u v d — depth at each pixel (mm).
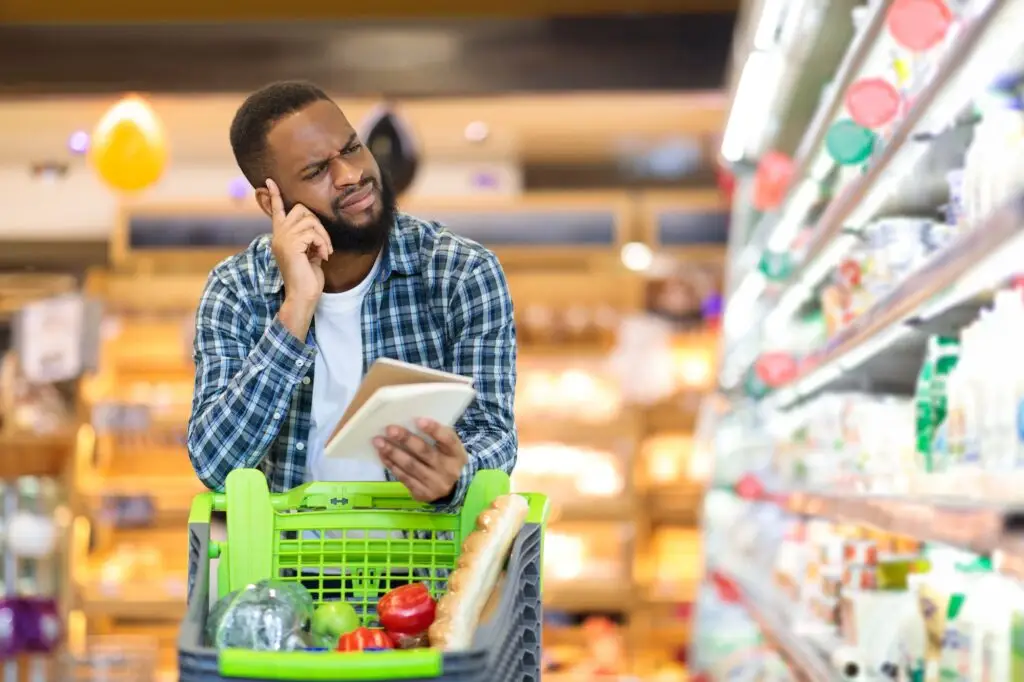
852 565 3266
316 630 1924
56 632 5840
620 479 7730
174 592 7379
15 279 8305
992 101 2490
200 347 2311
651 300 8352
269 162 2199
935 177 2990
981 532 1871
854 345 3131
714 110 7438
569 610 7852
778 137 4918
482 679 1616
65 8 6391
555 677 6984
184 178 8461
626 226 8016
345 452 1918
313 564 2168
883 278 3137
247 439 2133
